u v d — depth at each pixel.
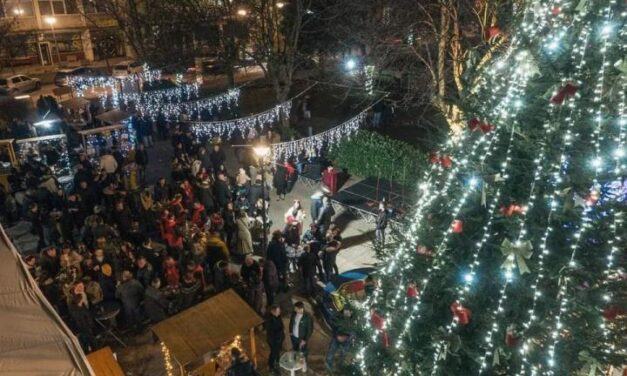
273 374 8.94
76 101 20.55
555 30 3.78
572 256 3.83
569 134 3.68
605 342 4.21
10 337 4.34
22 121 20.33
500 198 4.11
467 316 4.13
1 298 4.96
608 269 3.97
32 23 39.81
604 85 3.63
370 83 19.11
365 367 5.31
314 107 26.83
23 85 32.00
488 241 4.26
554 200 3.93
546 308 4.09
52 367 4.00
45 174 14.65
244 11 22.11
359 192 15.07
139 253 10.76
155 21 24.75
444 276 4.49
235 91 23.77
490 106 4.29
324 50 23.19
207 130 20.34
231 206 12.86
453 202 4.51
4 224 14.05
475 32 14.81
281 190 15.96
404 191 14.62
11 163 15.83
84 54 42.28
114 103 25.09
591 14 3.56
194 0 22.88
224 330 7.97
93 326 9.42
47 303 4.96
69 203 12.90
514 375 4.43
